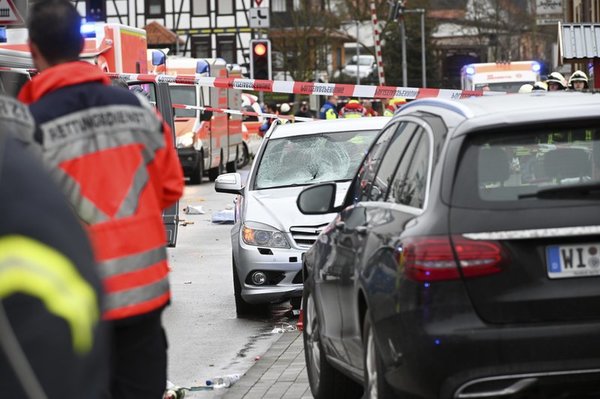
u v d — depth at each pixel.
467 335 11.73
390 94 38.00
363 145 29.62
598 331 11.79
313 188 17.17
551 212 12.02
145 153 10.66
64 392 4.41
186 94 77.25
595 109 12.90
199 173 77.25
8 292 4.39
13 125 6.66
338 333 15.38
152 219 10.61
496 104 13.42
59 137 10.35
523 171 12.45
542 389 11.87
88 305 4.52
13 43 32.94
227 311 28.44
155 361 10.62
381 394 12.77
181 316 27.78
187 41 176.00
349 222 15.41
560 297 11.84
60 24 10.61
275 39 166.25
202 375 20.91
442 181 12.41
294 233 26.73
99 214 10.35
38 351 4.38
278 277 26.66
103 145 10.46
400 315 12.12
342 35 174.12
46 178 4.64
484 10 179.12
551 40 176.12
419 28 188.38
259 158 29.58
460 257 11.86
